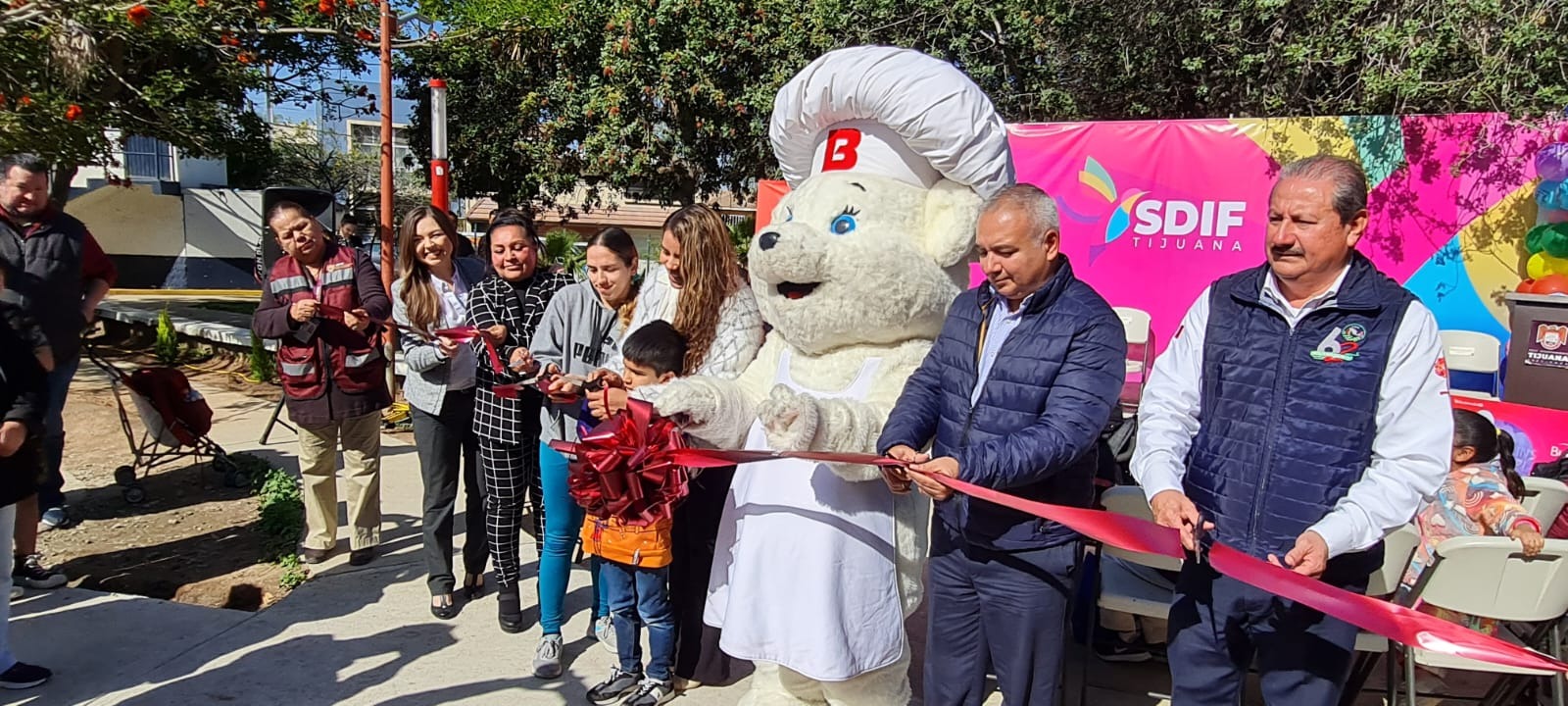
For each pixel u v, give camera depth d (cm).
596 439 265
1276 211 217
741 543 271
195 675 343
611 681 332
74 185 2236
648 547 314
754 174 1263
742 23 1114
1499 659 183
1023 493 245
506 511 376
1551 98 602
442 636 380
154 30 750
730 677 355
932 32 1034
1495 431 326
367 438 452
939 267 286
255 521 516
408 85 1377
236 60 947
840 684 275
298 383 429
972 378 254
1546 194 541
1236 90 941
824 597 256
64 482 577
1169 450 237
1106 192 631
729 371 315
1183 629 248
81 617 388
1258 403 226
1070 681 336
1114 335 239
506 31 1180
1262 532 224
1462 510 318
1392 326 212
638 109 1176
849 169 296
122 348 1243
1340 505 211
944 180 294
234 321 1370
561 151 1268
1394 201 586
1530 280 550
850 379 280
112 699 324
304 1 931
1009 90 1059
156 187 2366
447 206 782
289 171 2808
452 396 386
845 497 262
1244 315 233
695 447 286
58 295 432
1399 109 745
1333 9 794
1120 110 1077
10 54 697
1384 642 293
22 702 319
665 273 343
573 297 359
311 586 429
